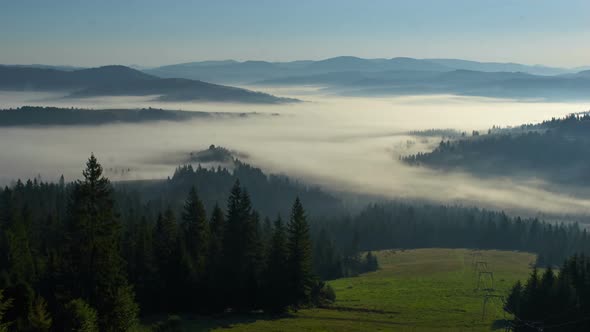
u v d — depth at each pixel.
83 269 49.28
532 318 71.44
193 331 67.25
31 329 41.06
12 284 50.09
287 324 73.19
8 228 83.44
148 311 75.81
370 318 79.25
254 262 84.31
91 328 43.03
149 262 76.69
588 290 70.81
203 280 79.19
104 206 51.16
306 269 83.25
